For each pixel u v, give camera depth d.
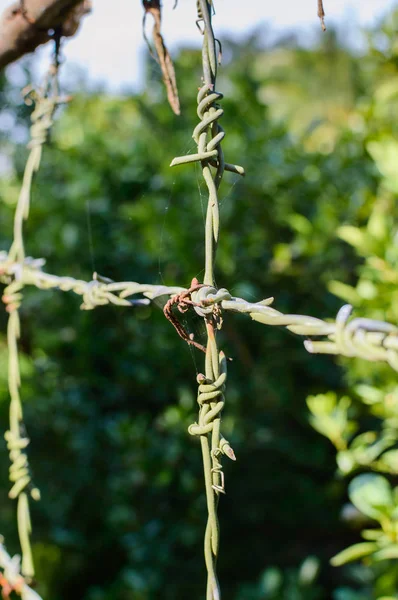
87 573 3.70
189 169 3.19
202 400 0.78
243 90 3.53
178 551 3.58
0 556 1.31
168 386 3.38
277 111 4.51
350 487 1.56
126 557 3.73
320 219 2.79
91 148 3.67
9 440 1.36
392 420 1.68
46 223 3.61
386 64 2.56
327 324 0.72
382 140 2.15
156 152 3.51
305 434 3.34
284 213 3.16
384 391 1.77
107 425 3.40
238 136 3.31
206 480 0.78
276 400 3.19
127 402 3.54
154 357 3.34
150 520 3.36
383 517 1.49
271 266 3.02
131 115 4.10
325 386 3.18
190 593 3.46
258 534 3.63
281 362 3.20
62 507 3.61
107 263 3.45
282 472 3.45
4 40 1.34
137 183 3.51
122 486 3.30
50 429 3.66
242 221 3.20
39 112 1.43
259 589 3.22
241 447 3.31
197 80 3.64
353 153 3.00
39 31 1.33
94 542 3.69
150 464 3.20
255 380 3.17
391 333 0.68
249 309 0.77
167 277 3.17
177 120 3.55
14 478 1.34
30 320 3.60
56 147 3.64
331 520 3.48
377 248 1.73
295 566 3.51
